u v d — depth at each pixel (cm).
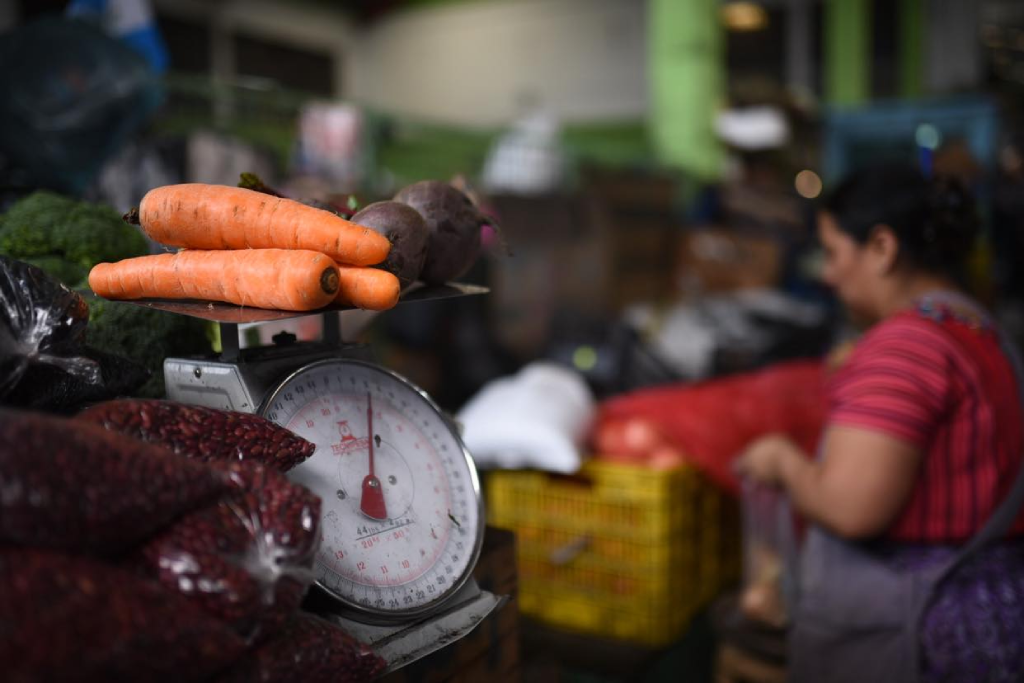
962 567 135
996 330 144
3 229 101
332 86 1035
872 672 139
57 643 52
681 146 703
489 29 998
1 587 52
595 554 208
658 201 517
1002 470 136
